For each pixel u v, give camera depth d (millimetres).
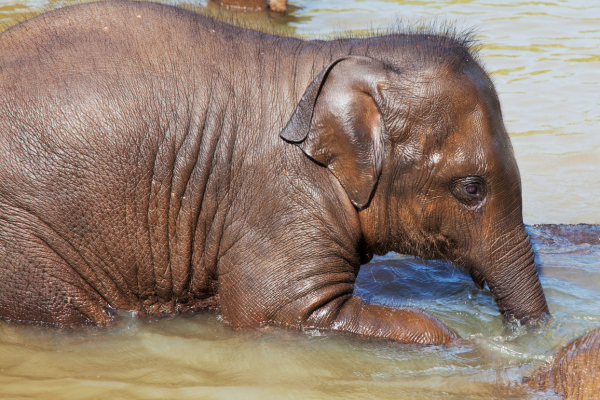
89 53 7883
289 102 8031
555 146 12977
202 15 8562
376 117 7727
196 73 8000
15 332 7879
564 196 11570
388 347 7727
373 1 21656
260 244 7879
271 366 7414
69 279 7855
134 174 7777
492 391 6863
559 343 7742
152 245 8016
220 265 8039
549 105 14617
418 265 10078
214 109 7930
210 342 7867
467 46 8398
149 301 8344
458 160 7730
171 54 8023
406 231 8211
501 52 17500
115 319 8148
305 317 7844
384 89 7668
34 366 7316
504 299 8156
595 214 11070
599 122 13859
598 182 11945
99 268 7961
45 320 7859
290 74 8133
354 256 8195
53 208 7668
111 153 7703
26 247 7695
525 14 20516
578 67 16641
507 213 7953
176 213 7961
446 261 8586
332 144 7695
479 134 7695
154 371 7285
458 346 7742
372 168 7727
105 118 7691
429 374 7238
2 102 7668
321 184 7871
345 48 8258
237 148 7914
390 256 10352
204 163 7895
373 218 8117
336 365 7438
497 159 7730
